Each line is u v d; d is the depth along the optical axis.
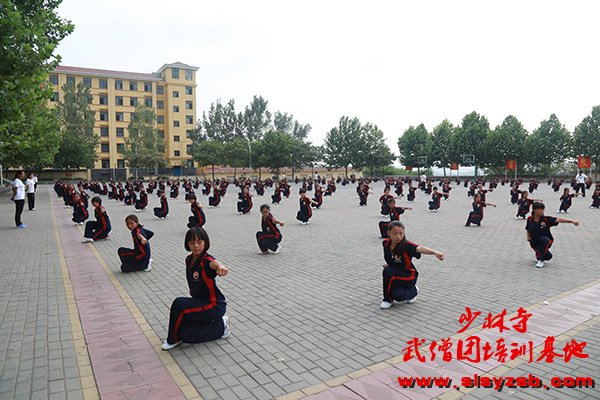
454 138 54.31
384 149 61.56
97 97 58.94
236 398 3.20
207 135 68.69
